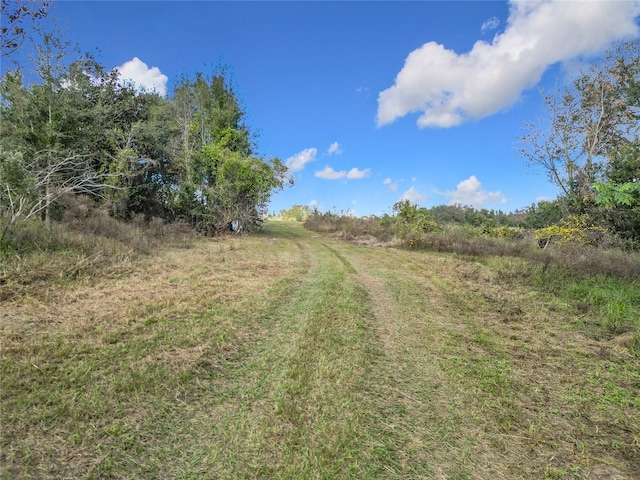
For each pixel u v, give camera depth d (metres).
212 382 2.89
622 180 11.21
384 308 5.29
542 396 2.93
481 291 6.35
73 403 2.42
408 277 7.57
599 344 4.04
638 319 4.71
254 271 7.25
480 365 3.46
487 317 4.96
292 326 4.27
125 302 4.59
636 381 3.19
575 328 4.55
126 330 3.70
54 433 2.14
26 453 1.97
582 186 13.49
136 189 13.26
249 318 4.39
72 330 3.57
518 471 2.10
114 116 13.99
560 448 2.31
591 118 14.35
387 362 3.46
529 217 17.33
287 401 2.67
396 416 2.58
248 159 15.75
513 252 10.97
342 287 6.35
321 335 4.01
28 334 3.40
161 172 14.88
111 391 2.60
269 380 2.97
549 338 4.21
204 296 5.12
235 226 15.81
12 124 9.70
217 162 15.86
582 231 10.25
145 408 2.47
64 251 6.04
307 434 2.32
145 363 3.05
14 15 7.40
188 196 14.69
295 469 2.01
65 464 1.93
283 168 16.98
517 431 2.47
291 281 6.57
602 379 3.23
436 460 2.16
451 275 7.79
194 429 2.31
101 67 14.03
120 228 9.15
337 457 2.13
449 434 2.41
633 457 2.24
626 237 10.66
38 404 2.38
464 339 4.12
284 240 14.58
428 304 5.55
